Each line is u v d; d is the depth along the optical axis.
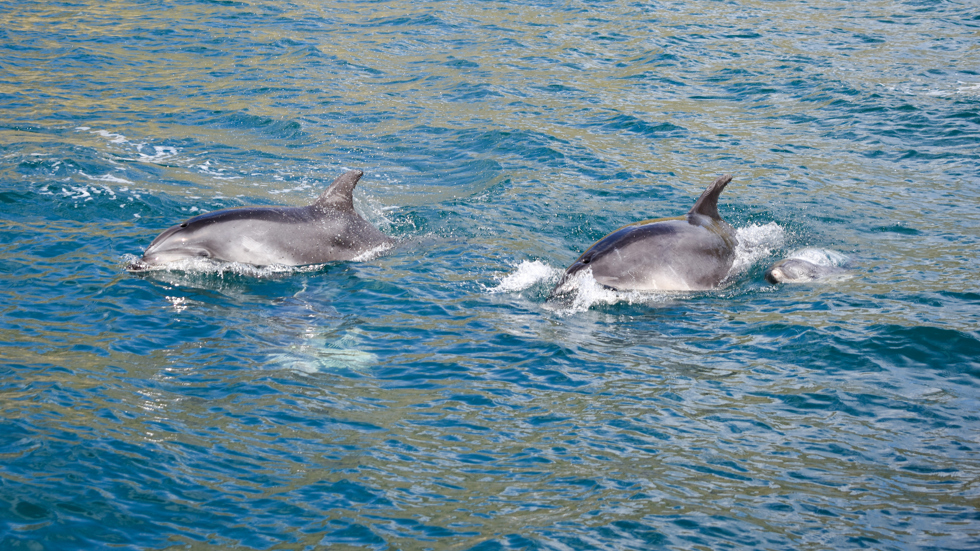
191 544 8.38
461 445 10.32
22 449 9.75
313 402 11.23
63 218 17.62
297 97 28.72
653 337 13.38
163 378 11.67
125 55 33.09
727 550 8.44
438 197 20.17
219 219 16.09
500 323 13.83
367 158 23.27
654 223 16.03
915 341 12.74
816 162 22.61
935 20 38.78
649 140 24.67
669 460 10.02
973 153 22.69
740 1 43.78
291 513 8.95
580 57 34.06
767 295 14.93
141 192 19.36
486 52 34.72
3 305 13.61
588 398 11.47
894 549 8.41
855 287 15.01
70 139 23.30
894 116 25.92
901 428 10.62
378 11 41.53
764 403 11.30
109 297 14.16
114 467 9.54
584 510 9.08
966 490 9.35
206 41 35.44
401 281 15.44
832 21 39.31
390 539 8.57
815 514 8.99
